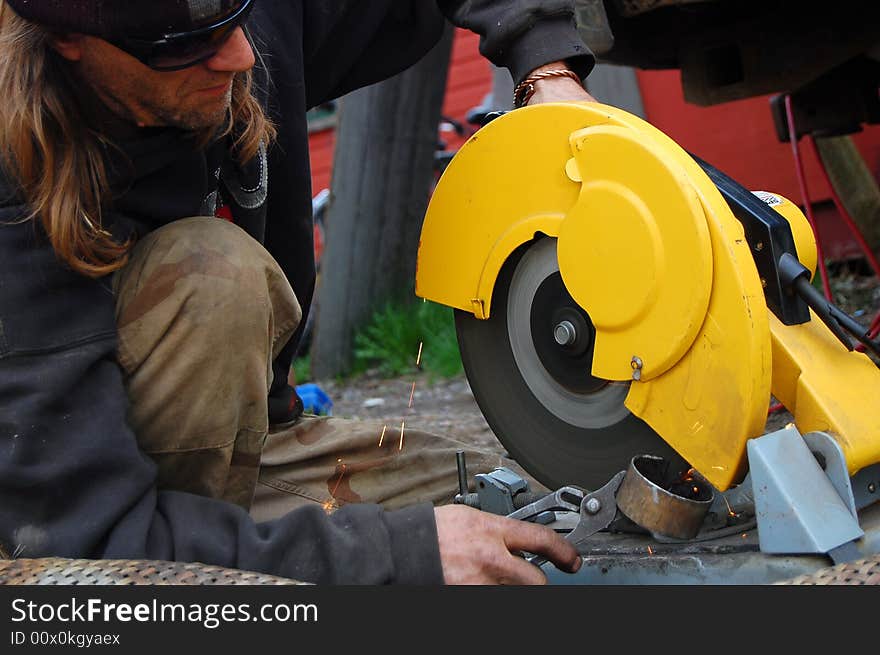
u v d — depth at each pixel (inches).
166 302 51.3
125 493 47.8
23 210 49.1
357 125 179.6
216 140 56.9
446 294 64.7
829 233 168.7
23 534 47.3
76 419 48.3
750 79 92.2
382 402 152.7
